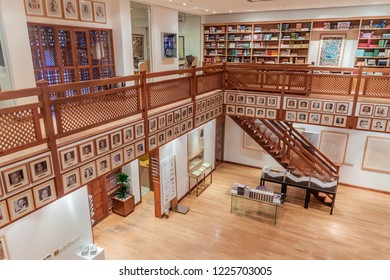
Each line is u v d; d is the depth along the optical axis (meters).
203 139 9.71
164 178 7.51
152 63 8.69
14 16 4.60
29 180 3.54
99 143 4.49
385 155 8.89
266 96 7.74
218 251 6.42
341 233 7.10
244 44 11.18
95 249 5.46
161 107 6.30
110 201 7.83
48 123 3.66
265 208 8.21
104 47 6.65
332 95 7.35
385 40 9.08
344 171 9.59
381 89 6.50
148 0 7.64
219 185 9.66
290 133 9.14
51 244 4.84
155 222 7.53
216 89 8.09
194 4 8.38
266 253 6.36
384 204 8.49
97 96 4.38
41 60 5.34
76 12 5.82
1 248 4.06
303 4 8.50
